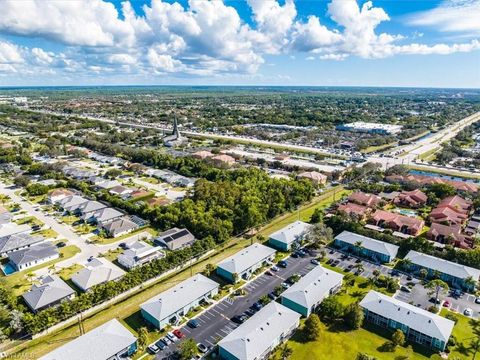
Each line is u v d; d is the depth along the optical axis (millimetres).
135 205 160625
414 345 81875
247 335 78625
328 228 129875
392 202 174875
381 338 84125
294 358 77562
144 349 80438
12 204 168375
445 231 132750
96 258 117812
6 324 87312
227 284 106250
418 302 97062
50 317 86938
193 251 120000
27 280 108312
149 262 115312
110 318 91125
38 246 123188
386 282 104625
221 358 77938
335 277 103625
